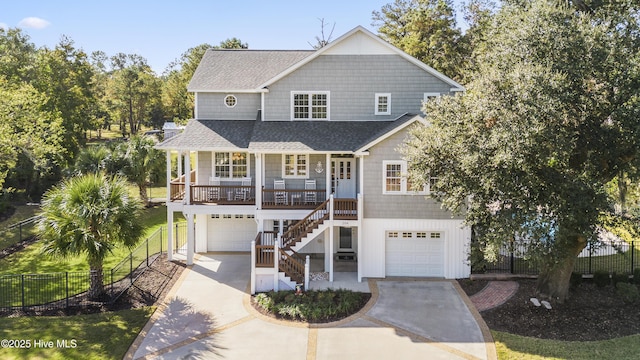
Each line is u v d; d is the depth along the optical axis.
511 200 13.72
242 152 22.55
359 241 18.88
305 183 21.86
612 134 13.76
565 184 12.84
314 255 22.75
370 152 18.86
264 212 20.12
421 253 19.58
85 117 44.84
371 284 18.64
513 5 17.47
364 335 14.32
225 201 21.09
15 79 37.88
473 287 18.08
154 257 22.50
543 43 13.91
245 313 16.11
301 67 22.34
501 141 12.70
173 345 13.74
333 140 20.59
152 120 83.31
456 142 14.62
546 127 12.58
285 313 15.84
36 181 37.56
